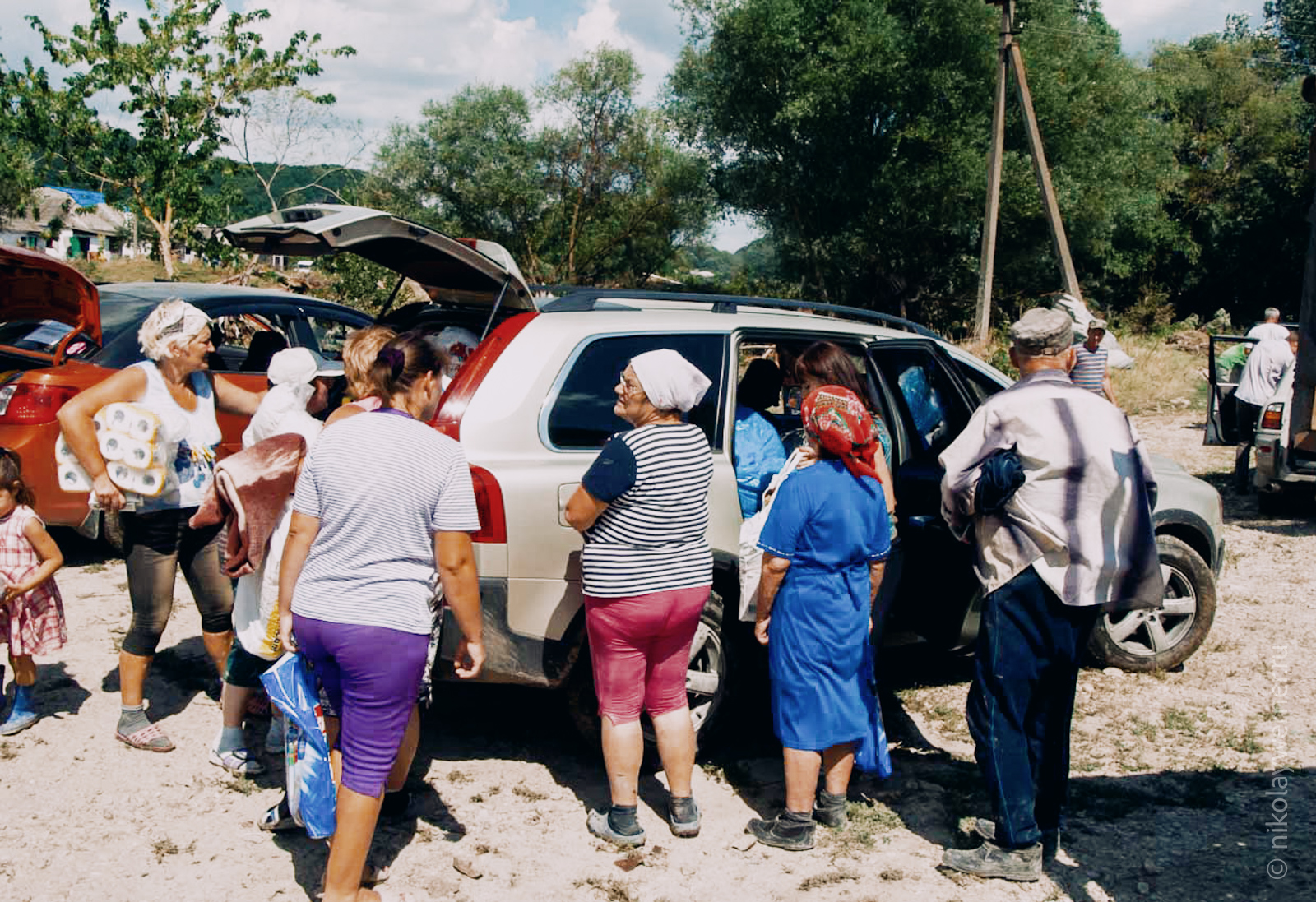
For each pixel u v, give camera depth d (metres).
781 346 4.77
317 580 3.20
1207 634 5.64
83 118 31.98
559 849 3.80
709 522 4.29
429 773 4.35
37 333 6.91
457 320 4.88
